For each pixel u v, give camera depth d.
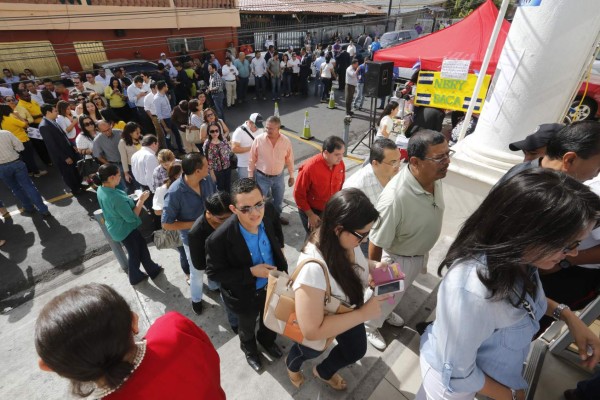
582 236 0.90
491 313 1.01
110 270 4.03
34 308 3.55
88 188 6.09
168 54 14.34
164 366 0.96
